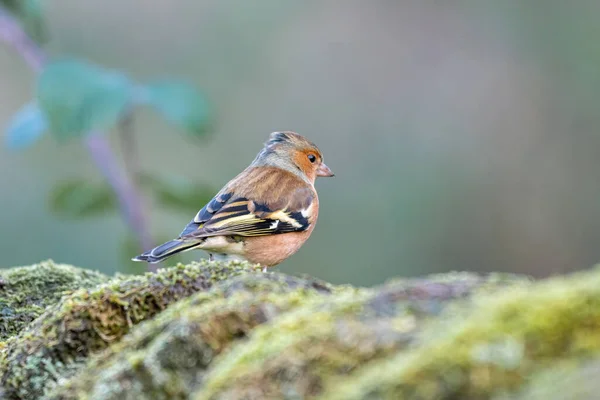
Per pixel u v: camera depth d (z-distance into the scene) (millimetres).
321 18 17922
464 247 16828
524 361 3080
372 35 18062
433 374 3098
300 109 17297
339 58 17766
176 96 9344
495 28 18266
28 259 14000
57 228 14078
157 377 3846
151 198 9969
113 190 9836
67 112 8930
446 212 16938
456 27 18312
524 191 17438
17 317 6117
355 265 16047
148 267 9953
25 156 14906
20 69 15383
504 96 17875
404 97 17844
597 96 17672
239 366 3514
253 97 17094
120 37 16500
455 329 3270
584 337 3111
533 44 18109
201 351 3830
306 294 4148
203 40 16828
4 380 4566
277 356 3463
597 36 17766
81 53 16344
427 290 3732
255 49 17328
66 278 6605
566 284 3408
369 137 17344
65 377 4461
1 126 15086
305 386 3363
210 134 9516
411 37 18156
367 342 3408
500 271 16953
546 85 17922
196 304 4191
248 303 3932
